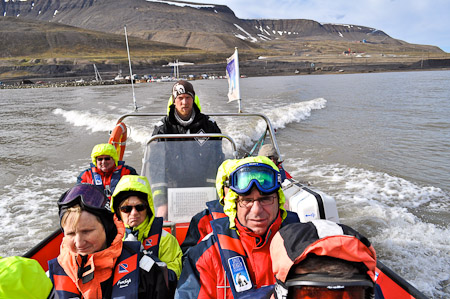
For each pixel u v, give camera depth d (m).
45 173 7.51
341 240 0.84
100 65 127.50
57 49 166.75
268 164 1.49
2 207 5.62
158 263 1.60
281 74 121.75
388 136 10.24
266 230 1.53
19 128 13.52
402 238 4.29
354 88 31.55
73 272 1.43
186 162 2.73
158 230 1.96
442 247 4.09
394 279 1.81
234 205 1.56
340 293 0.83
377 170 7.04
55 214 5.36
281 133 11.19
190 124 2.89
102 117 14.20
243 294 1.44
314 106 17.52
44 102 25.61
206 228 2.14
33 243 4.48
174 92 2.80
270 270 1.50
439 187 6.07
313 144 9.46
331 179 6.61
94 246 1.40
